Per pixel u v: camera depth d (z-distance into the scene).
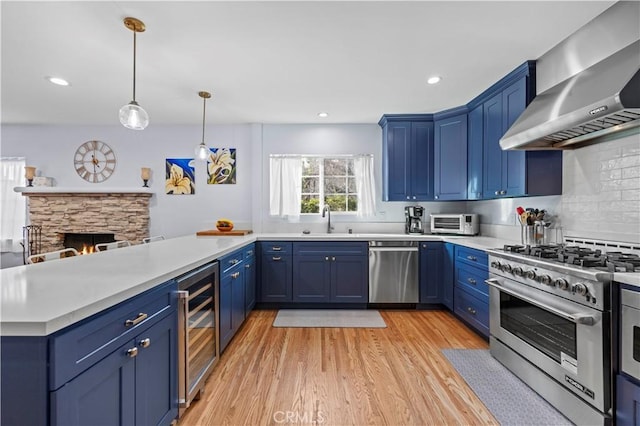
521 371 2.01
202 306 1.92
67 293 1.09
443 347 2.52
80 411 0.94
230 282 2.47
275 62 2.43
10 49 2.22
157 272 1.44
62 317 0.87
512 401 1.80
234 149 4.29
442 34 2.04
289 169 4.18
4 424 0.86
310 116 3.86
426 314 3.35
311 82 2.82
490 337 2.38
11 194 4.24
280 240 3.49
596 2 1.72
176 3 1.72
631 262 1.59
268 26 1.94
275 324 3.04
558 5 1.74
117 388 1.11
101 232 4.16
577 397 1.59
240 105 3.45
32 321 0.83
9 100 3.29
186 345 1.58
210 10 1.78
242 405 1.76
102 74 2.64
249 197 4.30
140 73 2.62
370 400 1.81
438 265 3.46
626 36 1.75
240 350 2.46
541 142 2.30
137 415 1.22
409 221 3.97
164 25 1.92
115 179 4.32
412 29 1.98
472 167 3.31
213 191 4.31
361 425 1.60
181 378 1.57
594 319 1.49
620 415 1.42
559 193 2.42
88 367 0.97
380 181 4.21
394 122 3.82
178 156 4.31
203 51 2.25
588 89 1.74
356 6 1.75
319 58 2.36
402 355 2.38
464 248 2.95
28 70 2.56
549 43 2.16
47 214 4.15
